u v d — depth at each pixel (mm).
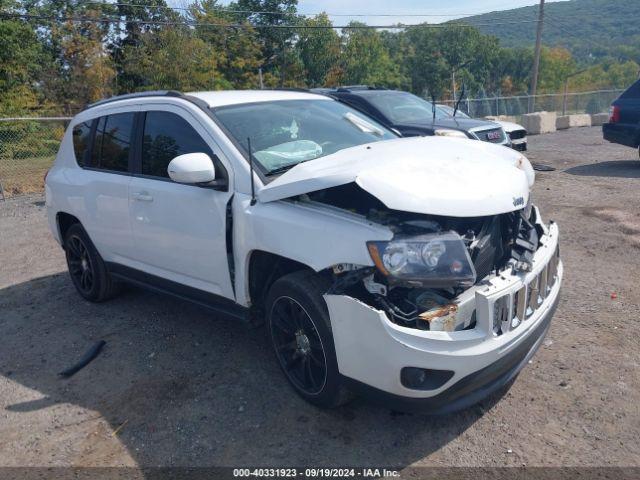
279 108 4270
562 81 79312
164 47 25844
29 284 6211
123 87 28562
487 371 2859
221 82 27750
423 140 3826
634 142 11094
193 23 26422
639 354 3809
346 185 3354
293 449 3102
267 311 3539
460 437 3105
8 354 4516
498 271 3090
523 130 11578
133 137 4477
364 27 30156
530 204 3992
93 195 4789
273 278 3641
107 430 3400
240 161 3623
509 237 3316
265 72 37531
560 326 4273
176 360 4168
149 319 4945
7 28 25172
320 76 40594
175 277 4238
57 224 5480
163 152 4180
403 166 3139
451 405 2883
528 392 3463
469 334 2795
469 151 3562
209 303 4031
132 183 4367
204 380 3855
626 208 7660
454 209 2861
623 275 5234
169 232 4070
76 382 3986
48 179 5465
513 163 3580
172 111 4152
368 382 2906
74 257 5512
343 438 3164
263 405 3516
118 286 5395
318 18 39375
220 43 32125
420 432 3170
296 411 3430
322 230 3043
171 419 3451
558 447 2979
